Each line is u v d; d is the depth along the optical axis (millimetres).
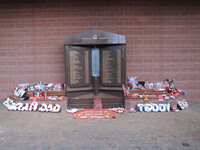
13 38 7203
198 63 7148
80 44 6195
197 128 4332
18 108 5945
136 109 5879
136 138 3756
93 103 6102
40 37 7160
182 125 4535
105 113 5559
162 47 7125
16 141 3646
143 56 7129
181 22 7078
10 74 7266
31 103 6070
